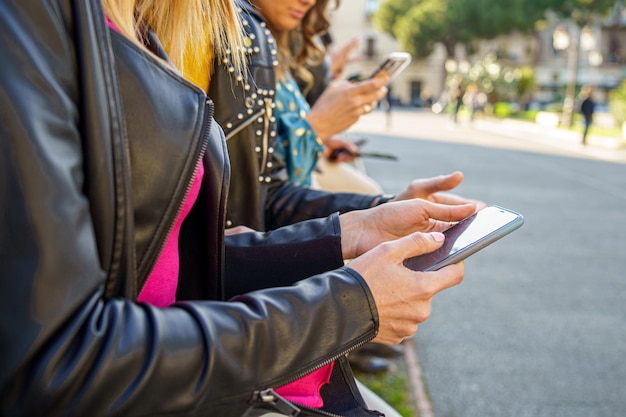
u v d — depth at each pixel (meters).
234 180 1.54
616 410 3.28
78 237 0.67
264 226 1.63
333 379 1.08
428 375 3.58
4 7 0.69
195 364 0.71
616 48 54.97
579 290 5.29
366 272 0.87
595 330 4.39
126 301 0.72
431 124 31.70
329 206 1.60
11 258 0.64
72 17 0.75
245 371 0.74
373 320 0.84
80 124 0.73
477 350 3.97
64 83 0.72
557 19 53.53
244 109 1.48
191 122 0.85
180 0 1.08
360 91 2.03
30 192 0.64
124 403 0.66
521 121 32.69
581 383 3.57
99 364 0.65
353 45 3.53
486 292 5.17
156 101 0.82
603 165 14.91
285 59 2.04
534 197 9.94
